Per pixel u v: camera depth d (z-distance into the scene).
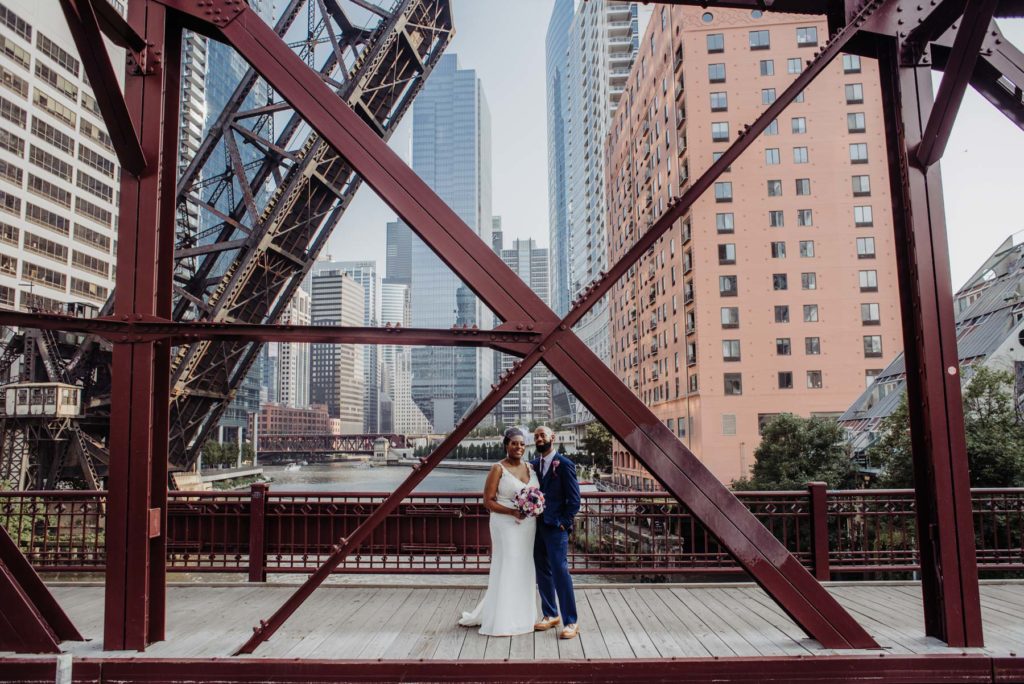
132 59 4.24
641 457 4.04
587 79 118.38
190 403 29.23
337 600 5.88
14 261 50.84
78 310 50.78
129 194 4.16
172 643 4.29
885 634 4.54
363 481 115.62
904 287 4.59
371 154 4.11
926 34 4.54
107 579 4.02
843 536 17.73
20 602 3.97
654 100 49.00
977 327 28.25
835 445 26.36
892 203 4.70
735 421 37.19
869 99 38.66
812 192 38.34
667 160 45.03
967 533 4.24
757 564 4.06
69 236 56.69
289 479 119.94
